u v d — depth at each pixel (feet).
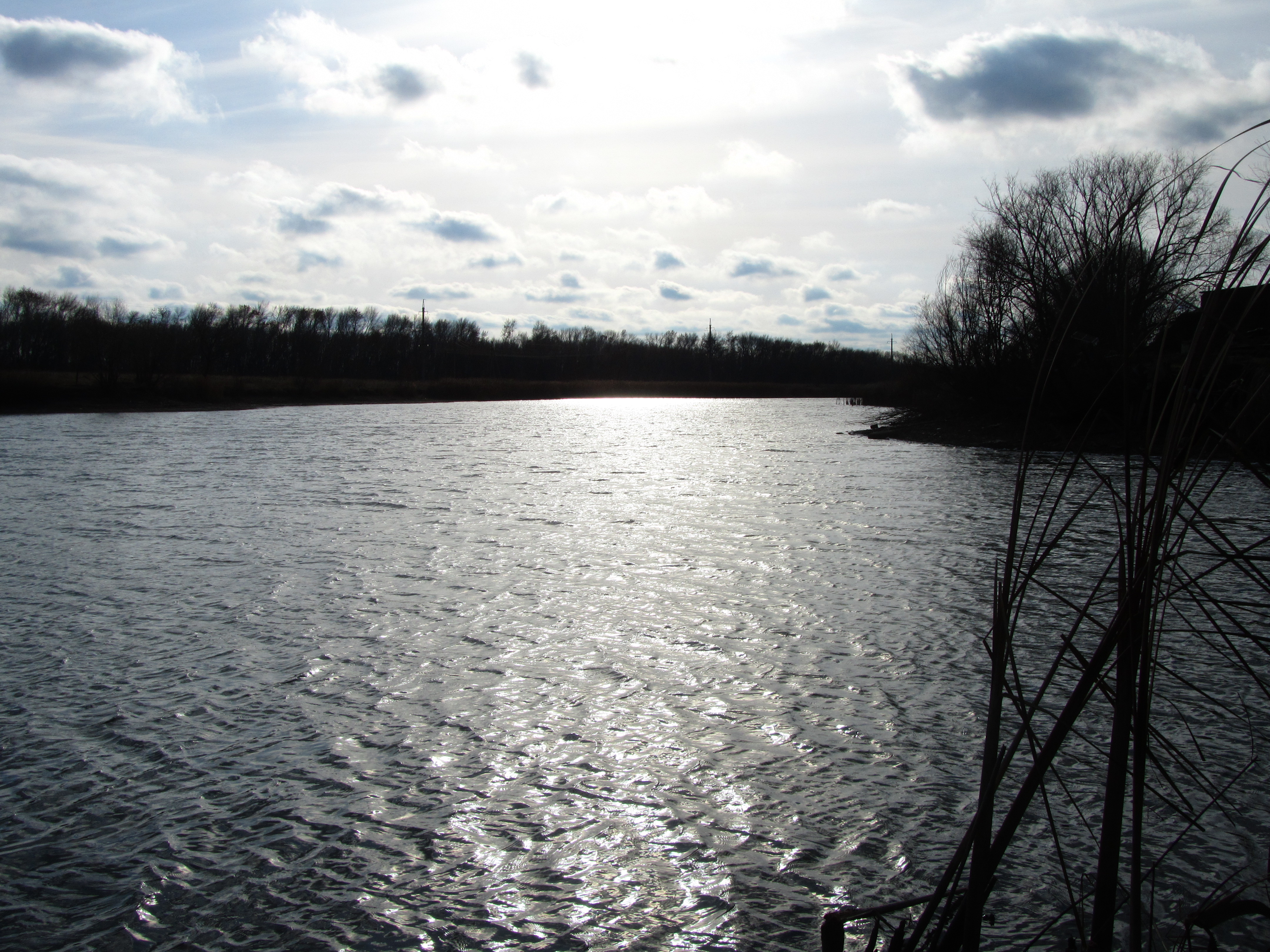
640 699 23.45
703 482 71.15
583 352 423.64
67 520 51.06
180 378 198.08
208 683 24.61
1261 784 17.88
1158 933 12.78
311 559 40.68
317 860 15.92
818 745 20.62
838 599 33.65
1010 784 18.45
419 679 25.00
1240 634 7.60
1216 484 7.23
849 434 133.90
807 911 14.34
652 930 13.94
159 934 13.93
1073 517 7.90
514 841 16.55
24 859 16.01
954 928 8.19
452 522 50.72
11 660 26.61
